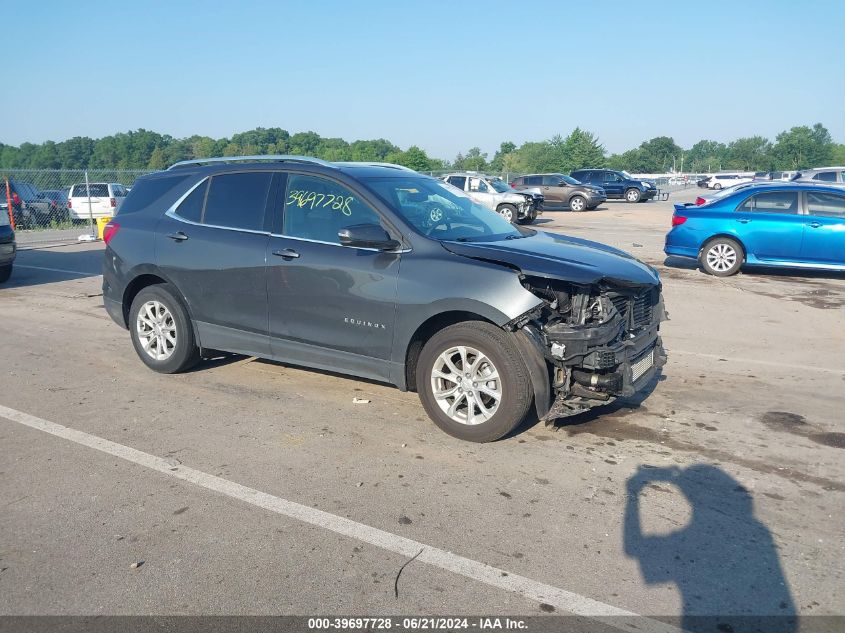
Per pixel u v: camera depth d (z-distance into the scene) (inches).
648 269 204.7
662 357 211.9
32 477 166.4
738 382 245.4
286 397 222.8
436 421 191.3
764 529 145.1
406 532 142.7
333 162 221.9
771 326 332.5
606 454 181.3
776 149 4677.7
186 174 244.5
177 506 152.8
